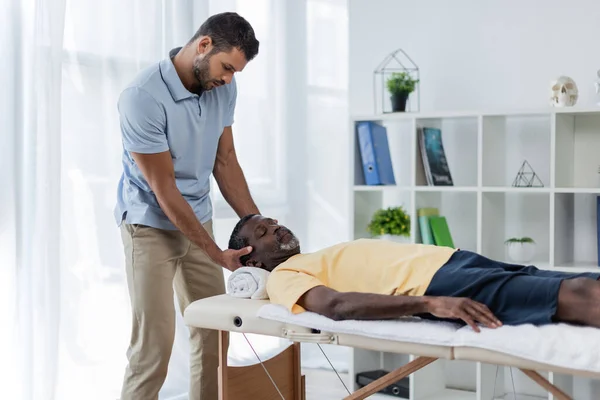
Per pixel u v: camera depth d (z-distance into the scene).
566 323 1.78
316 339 1.92
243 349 3.59
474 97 3.23
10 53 2.47
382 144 3.26
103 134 2.81
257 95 3.68
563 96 2.86
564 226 2.96
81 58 2.74
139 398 2.36
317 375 3.62
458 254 2.07
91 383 2.79
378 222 3.22
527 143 3.14
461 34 3.25
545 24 3.07
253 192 3.67
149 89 2.22
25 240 2.52
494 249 3.07
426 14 3.31
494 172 3.05
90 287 2.79
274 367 2.34
